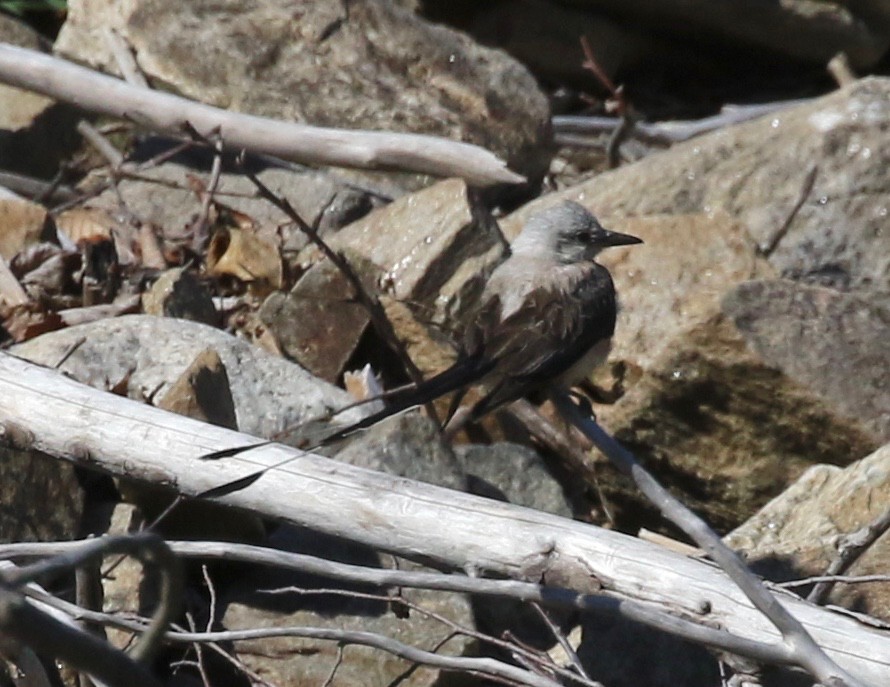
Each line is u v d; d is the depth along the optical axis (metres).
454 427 11.65
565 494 12.09
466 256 13.13
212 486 9.31
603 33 19.17
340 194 14.95
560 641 9.30
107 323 11.92
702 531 8.02
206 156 15.48
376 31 16.83
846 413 12.16
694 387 12.38
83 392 9.71
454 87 16.62
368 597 9.25
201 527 10.27
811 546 10.42
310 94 16.41
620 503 12.55
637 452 12.70
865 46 19.42
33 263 13.73
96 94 15.28
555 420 12.58
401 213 13.41
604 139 17.78
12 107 16.08
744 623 8.39
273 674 9.68
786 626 7.77
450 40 16.97
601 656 10.03
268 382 11.72
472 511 8.91
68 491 10.16
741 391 12.34
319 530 9.17
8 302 13.16
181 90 16.33
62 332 11.80
